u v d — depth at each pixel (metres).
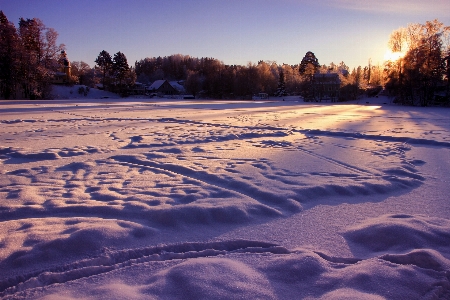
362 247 3.23
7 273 2.70
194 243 3.23
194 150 8.34
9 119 17.02
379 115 23.17
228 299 2.37
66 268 2.77
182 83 118.19
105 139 10.20
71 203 4.25
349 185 5.03
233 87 85.00
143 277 2.67
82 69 119.25
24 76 53.88
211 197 4.47
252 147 8.83
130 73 84.38
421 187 5.21
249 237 3.40
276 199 4.43
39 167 6.32
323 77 69.81
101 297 2.35
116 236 3.24
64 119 17.19
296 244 3.26
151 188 4.94
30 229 3.39
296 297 2.43
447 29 47.53
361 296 2.34
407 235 3.25
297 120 18.11
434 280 2.60
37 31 56.06
